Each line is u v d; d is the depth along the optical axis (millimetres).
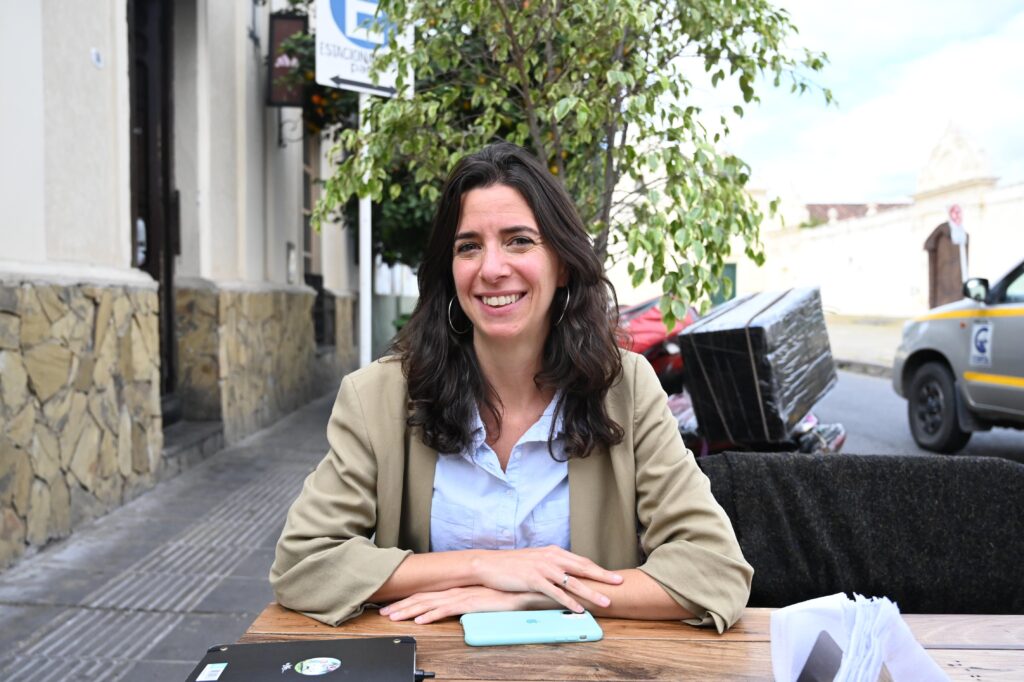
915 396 6836
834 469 1869
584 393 1487
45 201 3723
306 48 7078
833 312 3535
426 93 2992
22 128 3527
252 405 6816
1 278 3207
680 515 1416
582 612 1291
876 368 14797
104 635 2719
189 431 5664
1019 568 1771
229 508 4391
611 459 1498
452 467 1523
